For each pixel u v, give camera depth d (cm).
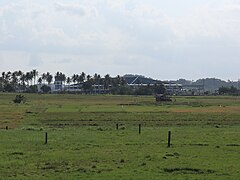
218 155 4028
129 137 5653
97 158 3822
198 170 3275
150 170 3262
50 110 13275
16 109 13612
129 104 18050
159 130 6806
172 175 3083
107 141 5184
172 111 12925
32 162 3622
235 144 4872
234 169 3312
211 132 6431
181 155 4019
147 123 8744
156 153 4131
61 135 5856
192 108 14812
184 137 5669
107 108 14688
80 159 3769
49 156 3925
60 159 3772
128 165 3469
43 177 2989
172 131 6594
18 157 3878
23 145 4744
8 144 4828
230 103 19450
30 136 5719
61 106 16025
